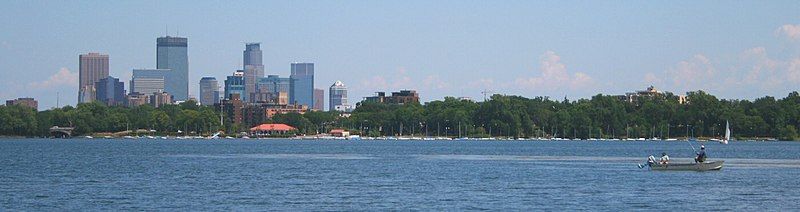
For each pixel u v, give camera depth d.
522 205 150.38
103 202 152.75
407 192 169.88
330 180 197.50
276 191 171.25
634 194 166.75
